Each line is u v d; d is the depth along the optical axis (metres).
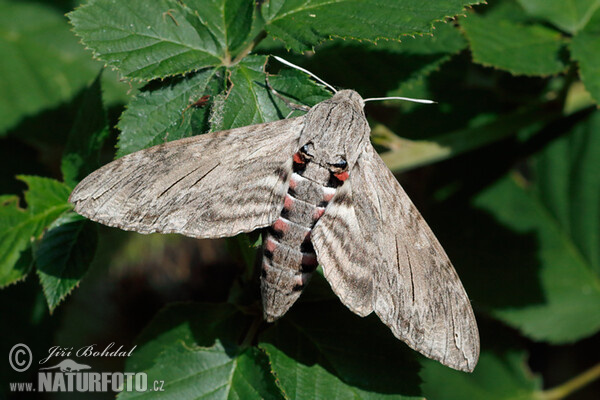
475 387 0.53
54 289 0.46
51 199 0.47
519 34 0.48
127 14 0.45
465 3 0.45
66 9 0.55
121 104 0.53
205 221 0.44
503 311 0.53
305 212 0.45
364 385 0.45
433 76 0.52
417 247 0.45
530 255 0.53
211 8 0.46
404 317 0.45
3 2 0.55
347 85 0.48
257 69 0.45
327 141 0.45
